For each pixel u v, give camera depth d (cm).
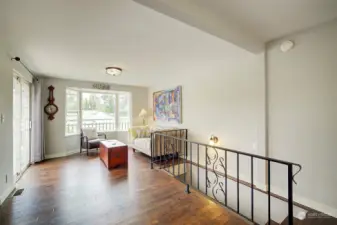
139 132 544
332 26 212
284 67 258
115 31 221
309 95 233
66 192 261
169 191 265
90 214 205
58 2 162
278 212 265
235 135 350
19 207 220
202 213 208
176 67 394
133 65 373
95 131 549
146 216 202
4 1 159
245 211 322
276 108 268
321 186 223
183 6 165
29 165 395
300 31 237
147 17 191
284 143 259
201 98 430
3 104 245
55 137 477
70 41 248
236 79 345
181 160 450
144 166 391
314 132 229
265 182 284
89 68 389
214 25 194
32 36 231
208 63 368
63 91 494
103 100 625
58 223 189
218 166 385
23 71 343
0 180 234
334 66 212
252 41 253
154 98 614
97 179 312
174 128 502
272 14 192
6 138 254
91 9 174
